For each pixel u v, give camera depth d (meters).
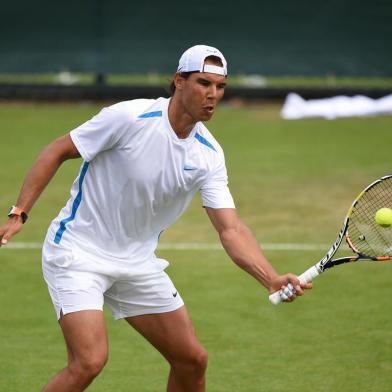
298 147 51.78
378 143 52.75
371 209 20.78
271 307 27.05
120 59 60.50
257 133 55.62
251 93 63.78
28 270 30.89
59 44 60.31
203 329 25.11
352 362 22.61
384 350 23.44
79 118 58.75
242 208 39.00
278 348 23.64
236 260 16.42
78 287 16.28
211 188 16.94
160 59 60.34
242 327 25.28
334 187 42.50
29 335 24.70
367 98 62.19
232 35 60.44
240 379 21.58
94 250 16.77
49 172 16.52
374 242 18.34
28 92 63.00
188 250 33.47
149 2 59.84
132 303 17.28
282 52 60.81
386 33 60.47
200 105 15.88
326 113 60.75
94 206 16.69
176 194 16.83
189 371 17.47
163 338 17.36
